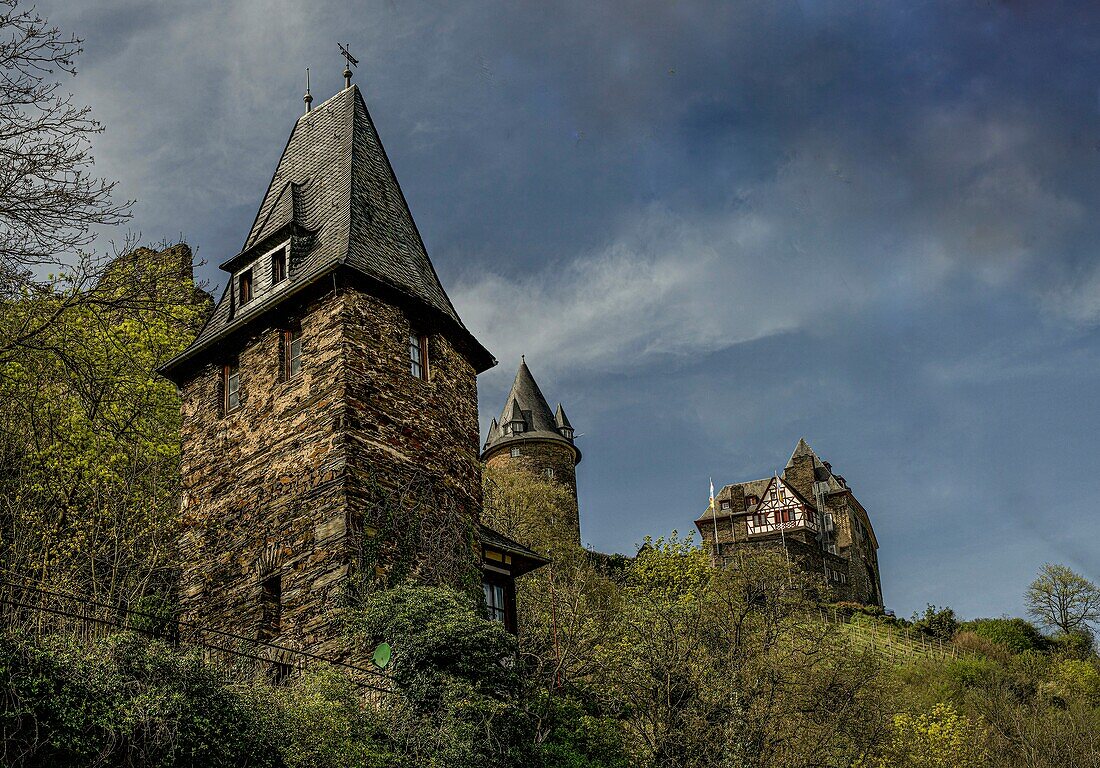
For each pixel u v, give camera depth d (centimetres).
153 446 2411
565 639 2472
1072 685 4881
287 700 1570
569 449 6806
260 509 2122
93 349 2230
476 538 2233
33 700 1241
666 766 2255
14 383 1919
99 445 2300
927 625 6116
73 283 1728
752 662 2564
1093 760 3550
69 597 1733
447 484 2223
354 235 2323
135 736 1324
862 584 8362
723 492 8581
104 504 2275
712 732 2333
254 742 1434
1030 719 3819
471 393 2438
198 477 2280
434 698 1738
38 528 2102
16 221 1530
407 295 2283
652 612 2669
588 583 4184
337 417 2059
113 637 1440
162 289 2008
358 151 2592
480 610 2153
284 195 2592
